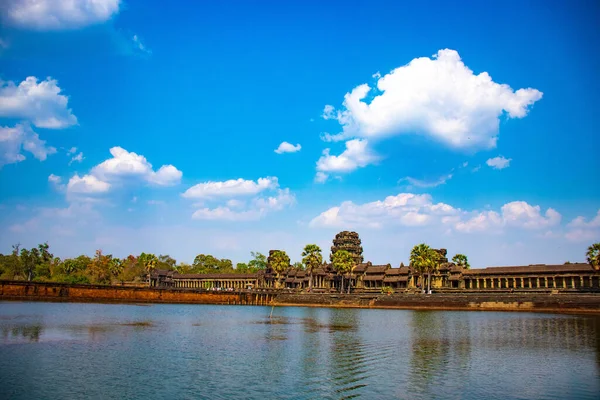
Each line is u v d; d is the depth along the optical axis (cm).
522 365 4238
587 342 5647
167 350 4728
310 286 17112
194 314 9688
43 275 17588
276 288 19762
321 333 6512
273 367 4025
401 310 12400
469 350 5041
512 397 3189
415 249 14588
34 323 6391
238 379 3559
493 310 11719
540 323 8038
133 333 5906
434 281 17000
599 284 13462
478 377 3744
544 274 14462
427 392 3284
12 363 3816
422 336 6191
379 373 3853
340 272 17150
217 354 4600
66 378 3416
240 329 6900
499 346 5316
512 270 15288
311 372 3856
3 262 17800
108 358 4181
